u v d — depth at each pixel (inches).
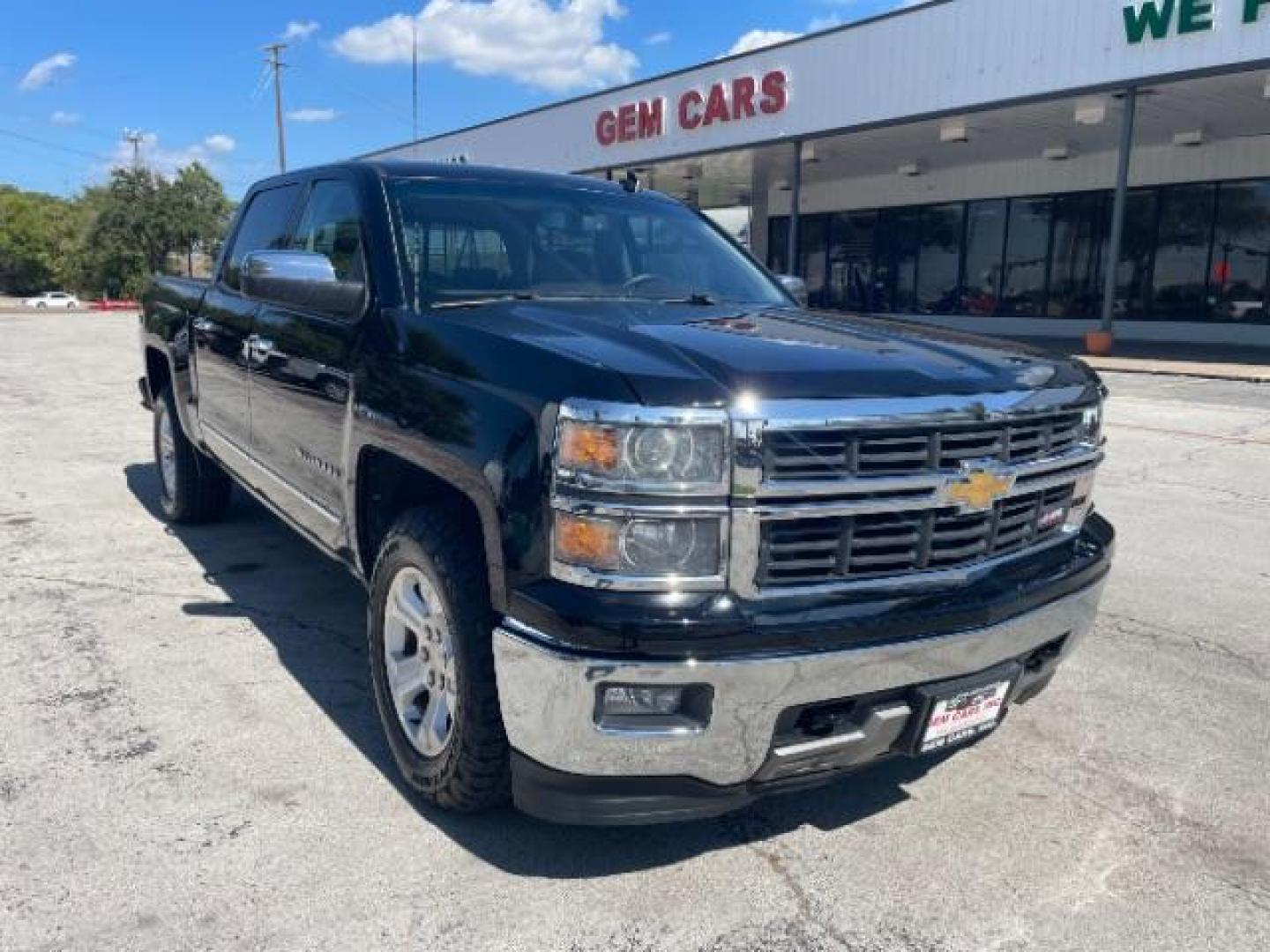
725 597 93.1
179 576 198.4
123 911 98.3
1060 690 155.5
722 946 96.0
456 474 105.0
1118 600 197.8
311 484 148.4
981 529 106.0
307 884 103.2
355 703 144.3
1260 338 781.3
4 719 136.8
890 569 100.3
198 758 127.7
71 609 179.3
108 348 783.7
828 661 94.0
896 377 101.3
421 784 115.1
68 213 3346.5
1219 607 193.9
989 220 954.1
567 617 91.4
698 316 130.9
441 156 1237.7
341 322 137.9
